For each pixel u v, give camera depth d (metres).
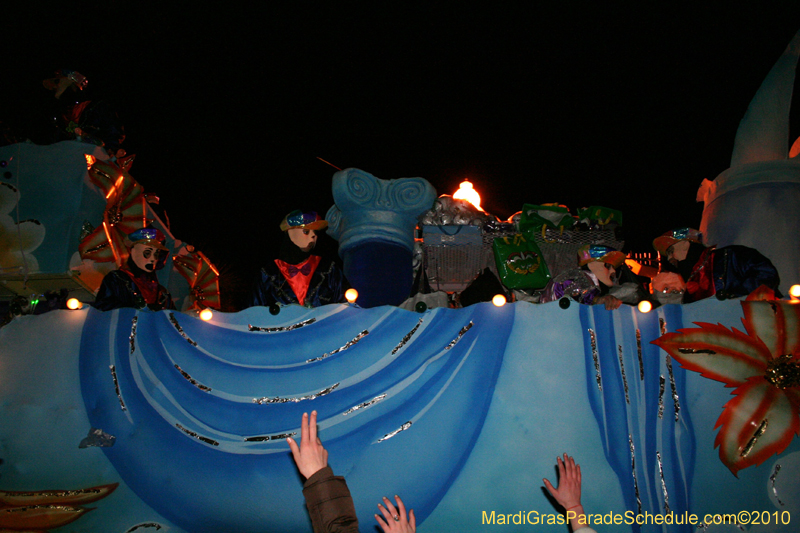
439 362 3.30
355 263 4.46
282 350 3.30
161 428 3.13
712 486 3.20
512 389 3.26
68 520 3.01
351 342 3.33
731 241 4.46
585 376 3.30
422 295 3.93
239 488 3.06
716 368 3.36
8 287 3.86
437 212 4.36
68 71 4.19
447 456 3.14
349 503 1.83
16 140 3.98
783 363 3.35
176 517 3.04
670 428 3.27
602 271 3.99
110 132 4.35
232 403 3.20
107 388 3.17
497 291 4.03
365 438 3.15
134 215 4.54
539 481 3.13
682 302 3.98
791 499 3.20
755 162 4.55
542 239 4.24
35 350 3.21
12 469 3.03
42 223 3.74
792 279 4.22
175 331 3.32
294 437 3.13
